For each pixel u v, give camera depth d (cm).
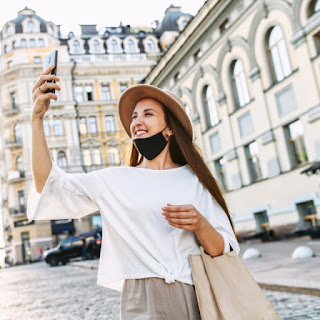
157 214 148
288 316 438
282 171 1633
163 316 136
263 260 959
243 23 1797
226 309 133
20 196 4066
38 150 150
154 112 168
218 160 2127
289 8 1518
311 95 1448
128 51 4547
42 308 703
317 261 792
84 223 4038
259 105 1730
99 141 4169
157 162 169
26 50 4234
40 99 146
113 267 148
